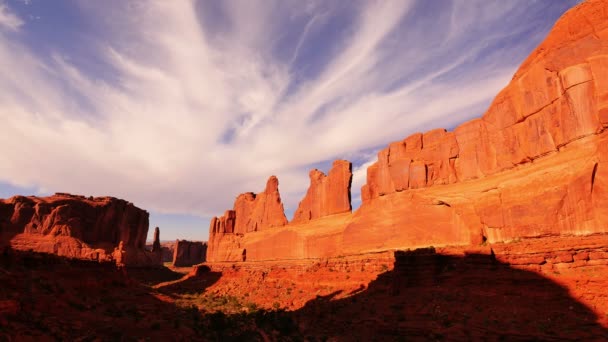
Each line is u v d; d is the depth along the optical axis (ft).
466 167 122.31
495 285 81.30
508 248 85.05
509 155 106.42
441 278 92.99
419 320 79.10
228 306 156.25
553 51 94.99
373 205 151.12
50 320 66.28
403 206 135.33
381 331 81.15
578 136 84.43
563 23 95.55
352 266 142.92
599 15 87.04
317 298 132.98
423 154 138.00
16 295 68.74
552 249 77.05
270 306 143.95
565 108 88.38
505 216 96.43
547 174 89.25
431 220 122.83
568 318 64.28
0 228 105.19
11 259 89.86
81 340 61.93
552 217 84.43
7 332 53.36
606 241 70.85
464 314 75.41
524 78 103.09
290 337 89.30
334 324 94.99
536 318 66.90
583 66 85.61
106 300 113.70
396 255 102.68
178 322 96.48
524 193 93.25
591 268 70.79
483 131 118.42
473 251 90.53
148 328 83.51
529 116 100.07
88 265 135.13
